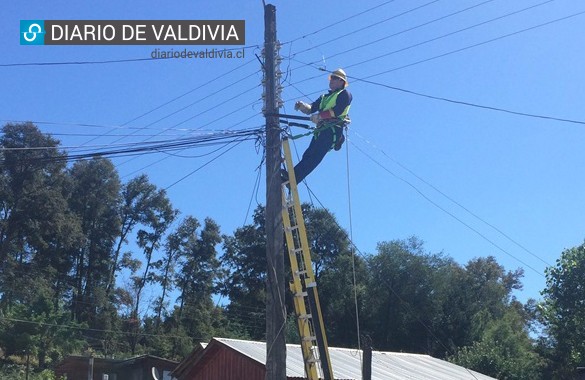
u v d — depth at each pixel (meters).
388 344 51.66
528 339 50.16
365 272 54.12
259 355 21.28
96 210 65.12
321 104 10.87
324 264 55.94
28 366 43.75
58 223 57.53
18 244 56.69
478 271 68.81
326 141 10.77
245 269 60.59
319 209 54.72
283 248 10.74
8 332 44.28
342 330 52.81
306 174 10.82
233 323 60.62
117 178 66.19
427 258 52.91
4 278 55.16
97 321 60.69
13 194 55.34
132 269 66.88
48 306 48.06
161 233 68.06
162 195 68.38
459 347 48.47
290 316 41.25
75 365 40.59
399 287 52.16
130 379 38.53
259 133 11.66
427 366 26.16
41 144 51.81
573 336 29.00
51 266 60.59
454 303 51.84
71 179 63.56
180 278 67.62
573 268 28.45
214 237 68.38
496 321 50.47
